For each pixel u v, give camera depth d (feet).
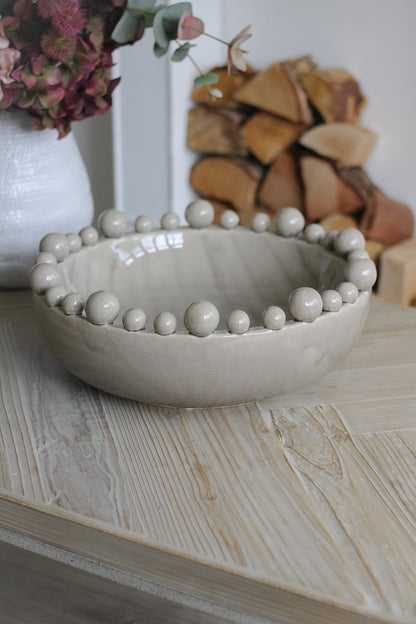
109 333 1.97
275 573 1.61
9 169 2.86
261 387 2.06
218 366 1.97
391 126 5.76
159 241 2.72
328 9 5.70
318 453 2.03
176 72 5.65
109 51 2.69
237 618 1.70
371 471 1.95
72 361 2.11
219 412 2.24
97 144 6.35
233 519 1.78
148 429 2.15
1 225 2.89
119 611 1.85
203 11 5.80
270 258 2.69
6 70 2.50
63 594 1.91
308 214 5.70
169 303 2.71
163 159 5.91
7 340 2.70
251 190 5.83
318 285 2.55
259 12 5.95
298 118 5.49
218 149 5.87
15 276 3.03
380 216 5.57
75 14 2.42
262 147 5.68
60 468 1.98
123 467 1.98
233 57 2.55
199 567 1.66
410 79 5.57
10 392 2.36
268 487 1.90
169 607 1.78
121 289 2.65
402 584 1.58
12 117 2.84
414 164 5.74
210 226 2.77
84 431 2.15
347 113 5.52
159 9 2.64
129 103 5.86
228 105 5.79
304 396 2.32
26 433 2.14
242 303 2.70
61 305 2.08
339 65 5.82
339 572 1.61
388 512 1.80
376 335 2.72
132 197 6.19
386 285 5.50
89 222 3.20
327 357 2.10
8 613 2.00
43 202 2.93
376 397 2.31
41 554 1.92
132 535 1.72
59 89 2.58
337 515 1.79
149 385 2.03
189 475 1.94
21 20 2.50
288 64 5.49
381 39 5.58
